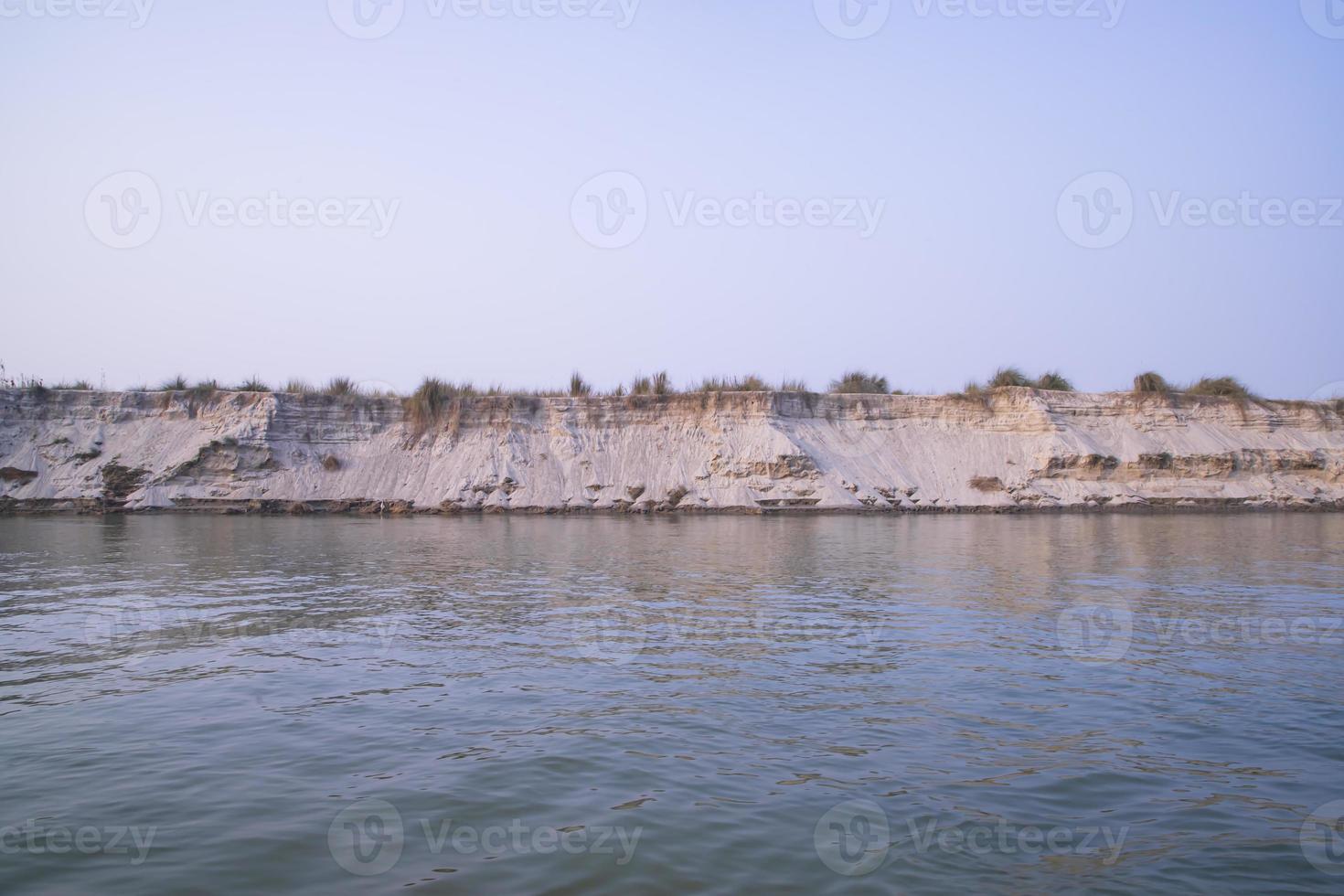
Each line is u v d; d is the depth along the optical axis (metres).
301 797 7.46
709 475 41.81
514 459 42.38
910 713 9.73
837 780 7.86
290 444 42.03
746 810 7.23
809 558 23.19
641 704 10.03
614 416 44.28
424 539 28.41
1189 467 44.06
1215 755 8.50
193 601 16.41
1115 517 38.09
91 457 40.78
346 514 39.12
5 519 35.81
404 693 10.44
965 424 45.66
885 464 43.69
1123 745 8.76
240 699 10.22
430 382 44.84
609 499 40.78
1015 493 42.25
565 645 12.88
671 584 18.48
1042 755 8.48
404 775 7.93
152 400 42.62
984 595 17.19
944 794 7.57
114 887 5.98
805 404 45.31
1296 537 29.47
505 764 8.19
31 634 13.54
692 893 5.94
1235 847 6.63
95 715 9.61
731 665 11.76
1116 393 46.84
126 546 25.70
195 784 7.74
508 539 28.14
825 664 11.82
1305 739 8.95
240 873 6.18
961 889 6.01
